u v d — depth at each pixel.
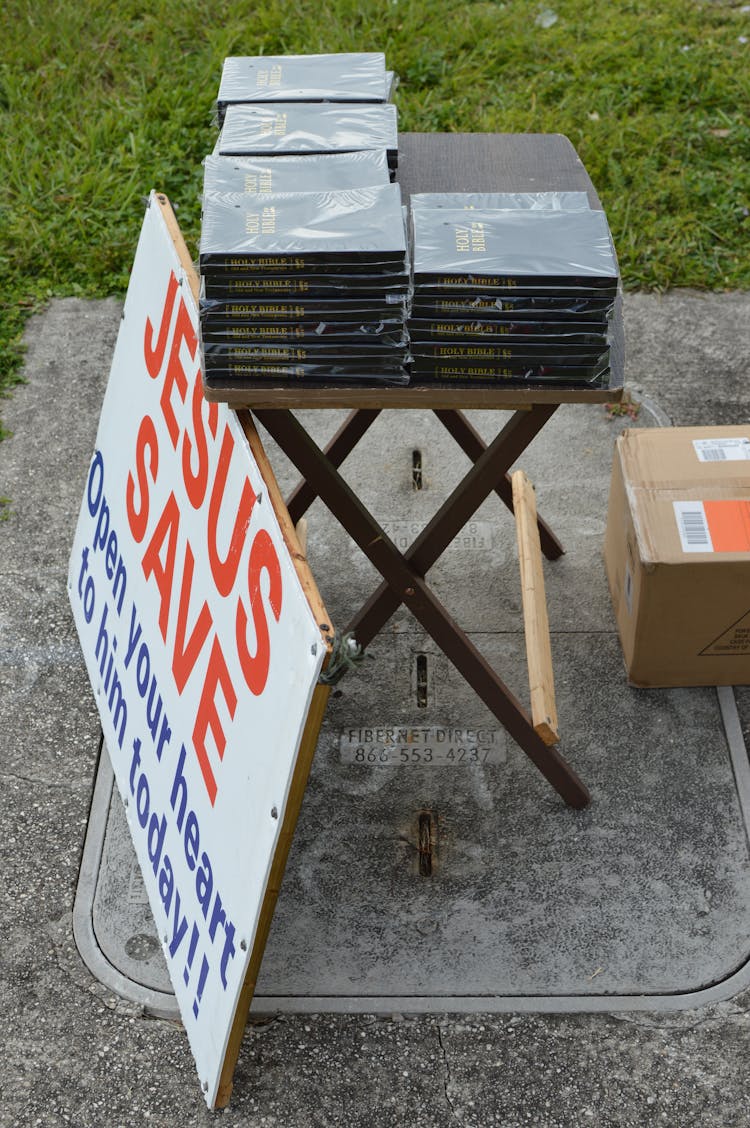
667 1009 2.64
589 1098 2.51
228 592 2.38
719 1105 2.49
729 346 4.35
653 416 4.07
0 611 3.52
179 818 2.57
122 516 3.05
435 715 3.21
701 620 3.04
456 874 2.88
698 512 3.02
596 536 3.69
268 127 2.58
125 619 2.98
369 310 2.20
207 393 2.31
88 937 2.79
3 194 5.00
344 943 2.75
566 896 2.83
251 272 2.15
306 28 5.85
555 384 2.31
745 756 3.10
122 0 6.11
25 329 4.49
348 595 3.53
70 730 3.22
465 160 2.86
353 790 3.04
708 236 4.80
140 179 5.08
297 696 2.04
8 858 2.95
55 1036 2.62
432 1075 2.54
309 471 2.59
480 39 5.84
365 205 2.27
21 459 3.99
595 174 5.04
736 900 2.82
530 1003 2.65
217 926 2.34
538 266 2.17
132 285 3.05
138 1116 2.50
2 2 5.99
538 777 3.07
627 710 3.22
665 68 5.60
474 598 3.51
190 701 2.55
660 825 2.97
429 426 4.05
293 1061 2.57
